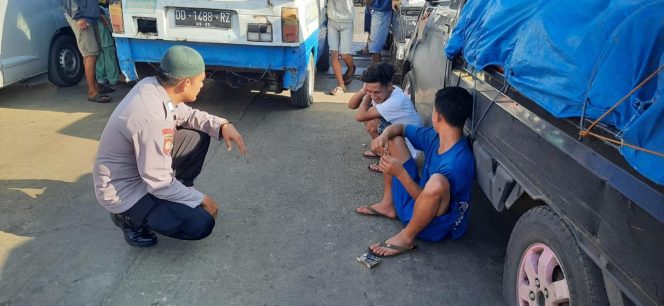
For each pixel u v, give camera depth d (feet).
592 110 5.65
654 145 4.73
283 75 16.58
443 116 9.30
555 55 6.48
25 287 8.64
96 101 18.62
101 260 9.43
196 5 15.34
